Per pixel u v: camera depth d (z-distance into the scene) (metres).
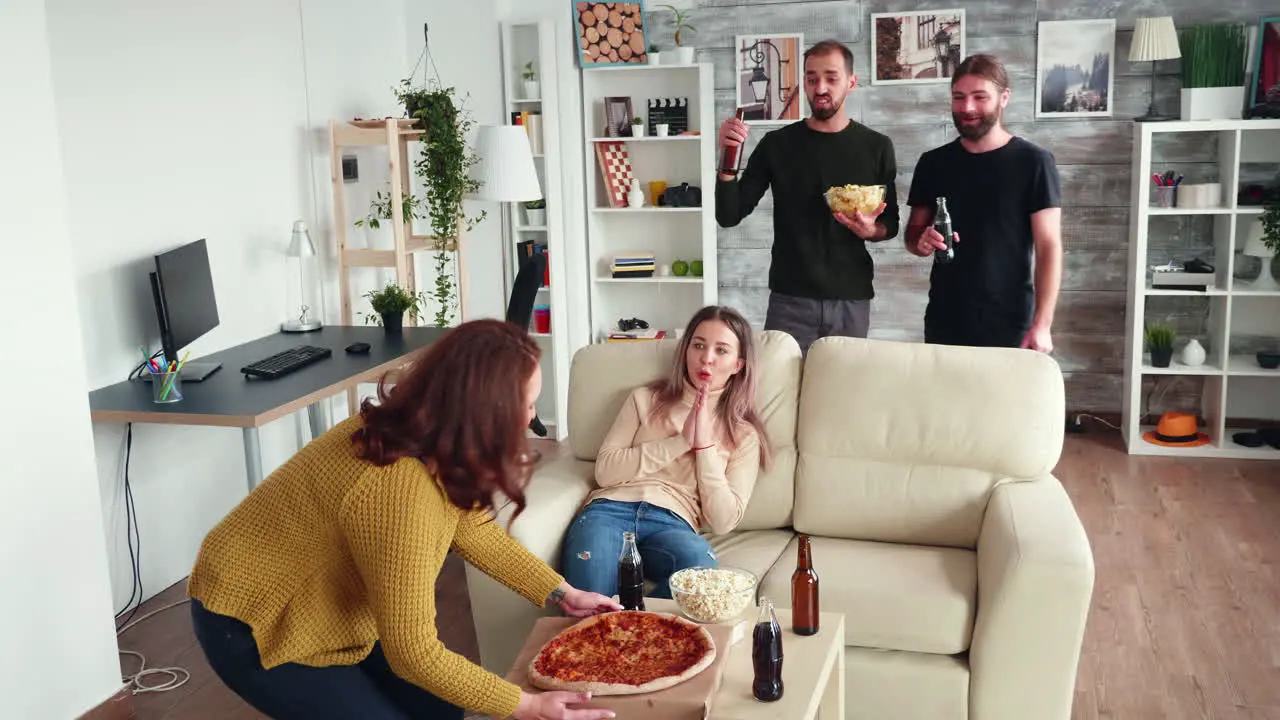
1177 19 5.39
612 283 6.04
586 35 5.66
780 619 2.33
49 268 2.81
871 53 5.69
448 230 5.21
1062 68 5.52
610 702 1.92
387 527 1.73
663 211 5.88
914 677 2.56
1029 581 2.44
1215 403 5.31
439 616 3.63
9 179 2.70
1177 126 5.02
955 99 3.71
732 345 2.94
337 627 1.89
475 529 2.21
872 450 3.00
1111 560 4.00
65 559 2.87
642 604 2.33
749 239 5.97
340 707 1.91
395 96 5.63
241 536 1.84
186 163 4.09
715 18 5.82
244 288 4.45
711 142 5.61
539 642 2.15
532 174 5.20
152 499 3.91
